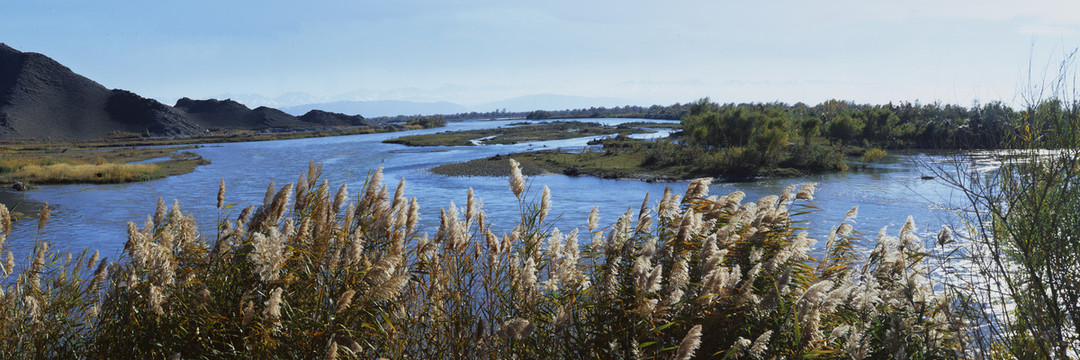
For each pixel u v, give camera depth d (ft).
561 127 609.42
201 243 17.29
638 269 13.28
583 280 15.24
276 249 13.52
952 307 14.99
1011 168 15.31
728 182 172.14
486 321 14.40
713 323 13.17
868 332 14.06
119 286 14.32
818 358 12.60
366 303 13.78
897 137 287.28
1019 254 15.39
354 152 313.32
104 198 148.36
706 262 13.67
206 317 13.34
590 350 13.34
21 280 16.87
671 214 17.49
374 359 13.39
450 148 330.54
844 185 153.48
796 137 301.22
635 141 329.31
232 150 359.87
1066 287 14.11
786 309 13.52
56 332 15.06
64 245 88.17
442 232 16.40
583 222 104.42
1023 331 13.78
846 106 652.89
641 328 12.98
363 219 17.63
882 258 17.48
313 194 18.17
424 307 14.93
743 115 261.03
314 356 12.82
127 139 584.81
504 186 162.20
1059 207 14.71
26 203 138.82
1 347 14.10
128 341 13.69
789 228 18.06
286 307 13.61
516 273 15.46
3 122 604.08
